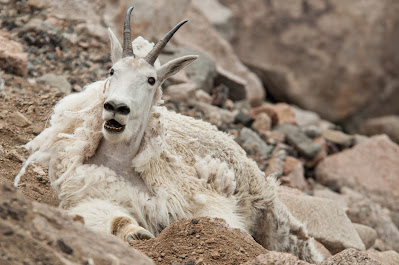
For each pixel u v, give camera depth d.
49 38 39.78
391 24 69.25
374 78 68.88
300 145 44.84
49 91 32.69
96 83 21.97
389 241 37.44
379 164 45.16
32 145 21.56
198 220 18.20
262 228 25.75
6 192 13.25
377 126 68.06
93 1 45.62
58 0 44.03
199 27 56.78
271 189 25.86
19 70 33.66
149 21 49.47
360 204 38.81
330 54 68.94
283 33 69.56
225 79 48.94
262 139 43.16
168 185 21.66
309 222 30.22
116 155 21.06
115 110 19.03
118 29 46.31
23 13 42.19
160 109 21.62
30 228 12.50
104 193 20.56
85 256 12.45
